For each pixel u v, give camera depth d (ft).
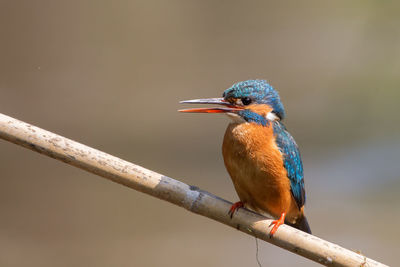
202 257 35.99
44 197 44.11
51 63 63.31
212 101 22.09
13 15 65.36
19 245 37.32
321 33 65.87
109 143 53.52
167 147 53.06
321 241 17.87
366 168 47.09
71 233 38.93
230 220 18.90
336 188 44.88
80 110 57.88
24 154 52.13
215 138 54.80
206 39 68.59
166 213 42.22
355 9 65.16
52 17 66.59
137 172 18.02
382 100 57.98
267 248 37.24
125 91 61.87
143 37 68.13
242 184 21.33
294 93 60.44
